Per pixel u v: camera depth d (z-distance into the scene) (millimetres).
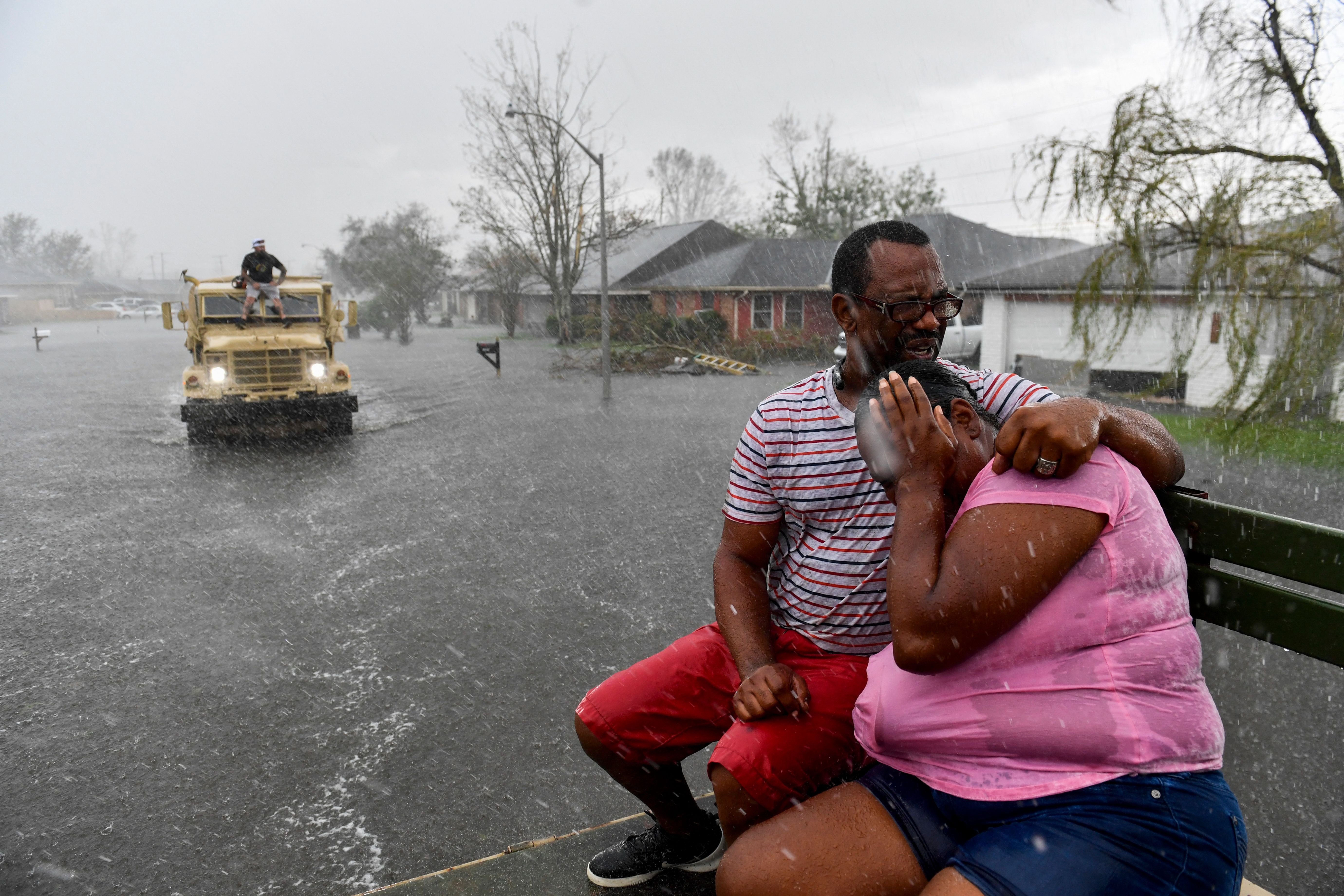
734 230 50500
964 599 1263
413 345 44719
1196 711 1306
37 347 39344
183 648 5863
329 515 9508
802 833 1441
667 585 6969
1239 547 1600
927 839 1384
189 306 14758
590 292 42812
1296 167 11375
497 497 10328
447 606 6570
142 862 3570
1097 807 1251
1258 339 12422
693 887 2023
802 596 1811
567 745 4441
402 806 3932
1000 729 1317
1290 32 10859
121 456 13344
